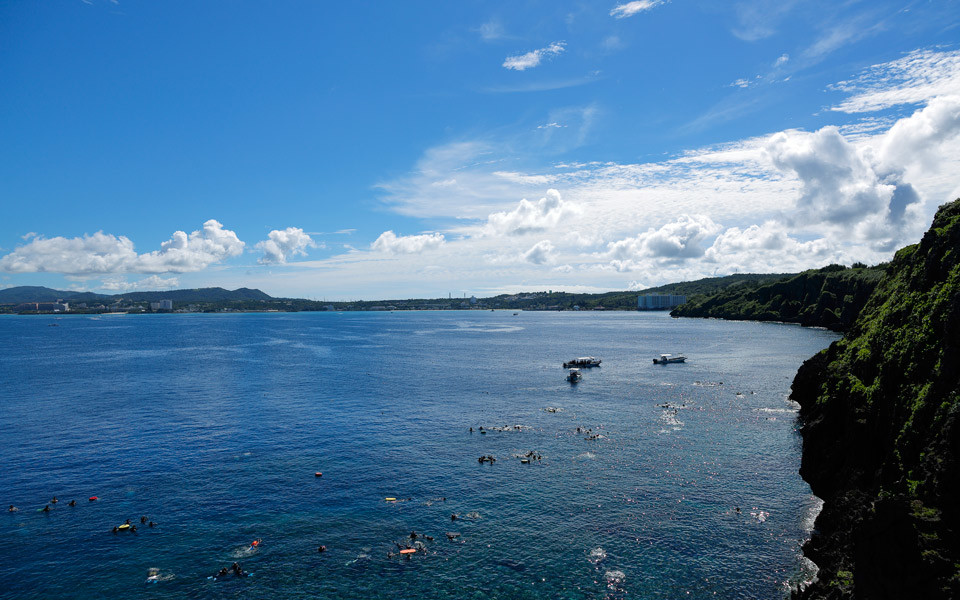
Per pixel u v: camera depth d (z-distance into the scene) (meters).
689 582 40.72
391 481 60.25
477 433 79.31
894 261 82.19
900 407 44.94
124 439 76.94
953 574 28.91
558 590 39.81
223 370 148.38
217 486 59.00
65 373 142.50
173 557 44.47
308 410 95.75
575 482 59.53
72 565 43.34
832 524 44.38
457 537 47.47
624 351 192.12
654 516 51.19
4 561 43.94
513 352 194.25
